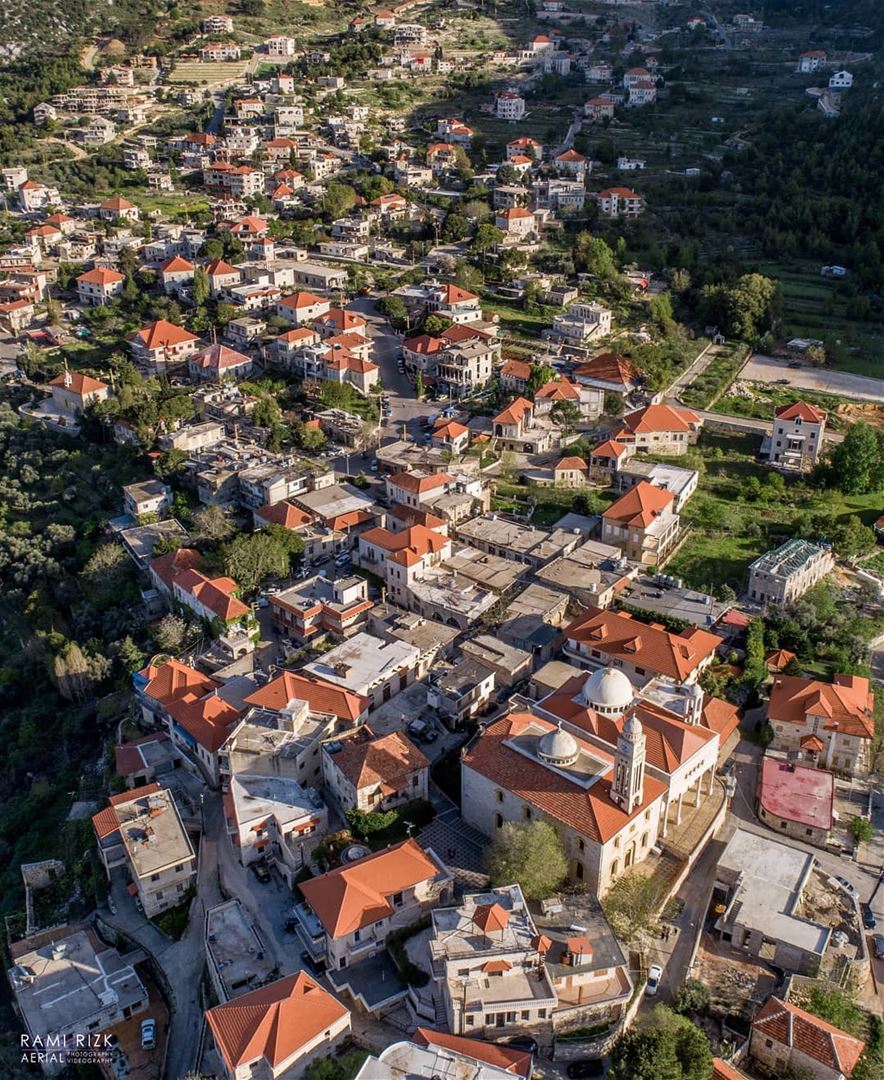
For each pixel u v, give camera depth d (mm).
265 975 105750
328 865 115250
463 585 165250
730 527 192875
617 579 167500
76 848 133750
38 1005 109750
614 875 113375
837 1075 94312
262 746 127500
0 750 164250
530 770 117562
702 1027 100812
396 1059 89625
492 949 98688
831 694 141750
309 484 194875
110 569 181375
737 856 118938
